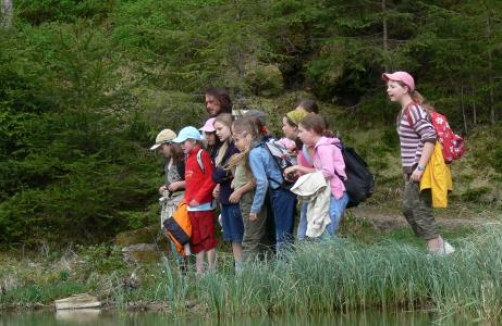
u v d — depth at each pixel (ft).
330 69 48.75
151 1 50.90
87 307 33.45
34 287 35.24
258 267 29.96
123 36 48.70
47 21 58.13
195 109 41.81
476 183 47.50
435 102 50.01
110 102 43.04
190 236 33.35
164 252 38.99
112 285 34.47
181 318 29.60
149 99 41.68
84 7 61.82
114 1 60.29
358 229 41.93
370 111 51.29
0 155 43.06
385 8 48.44
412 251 29.27
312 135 30.91
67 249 40.81
